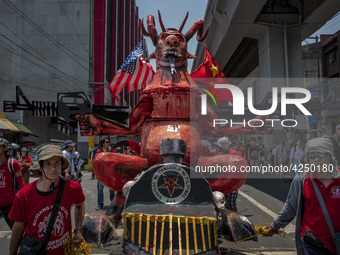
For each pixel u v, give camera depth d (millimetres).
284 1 17484
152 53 4211
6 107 10453
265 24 17812
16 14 31562
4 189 4398
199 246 2508
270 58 17828
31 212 2609
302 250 2693
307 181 2688
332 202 2537
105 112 4262
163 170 2775
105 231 3084
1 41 31016
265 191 9711
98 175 3516
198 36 4484
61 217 2676
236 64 28203
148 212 2625
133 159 3539
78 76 31250
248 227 3021
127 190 3078
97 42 31828
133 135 4520
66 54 31406
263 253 4512
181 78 3836
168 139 2926
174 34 3994
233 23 17719
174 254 2443
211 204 2717
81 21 31891
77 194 2818
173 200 2699
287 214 2908
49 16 31875
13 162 4500
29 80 30891
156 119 3701
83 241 2873
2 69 30703
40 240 2605
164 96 3709
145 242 2525
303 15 17672
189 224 2562
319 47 20625
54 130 33375
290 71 17625
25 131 26250
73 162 7637
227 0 16969
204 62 4707
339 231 2512
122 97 39844
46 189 2686
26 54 31234
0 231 5949
